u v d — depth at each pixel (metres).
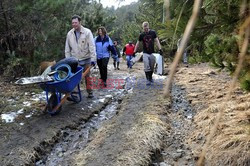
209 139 0.52
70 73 4.77
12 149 3.71
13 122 4.59
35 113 5.04
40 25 7.78
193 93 6.35
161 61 7.64
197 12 0.42
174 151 3.86
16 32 7.66
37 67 7.38
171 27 1.93
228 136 3.68
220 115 0.51
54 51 7.86
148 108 5.36
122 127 4.45
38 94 6.32
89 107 5.57
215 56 2.52
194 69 9.83
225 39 2.31
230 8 2.11
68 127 4.59
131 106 5.59
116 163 3.41
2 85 6.84
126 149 3.72
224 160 3.33
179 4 1.96
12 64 7.07
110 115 5.37
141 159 3.48
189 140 4.10
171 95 6.48
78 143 4.13
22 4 6.88
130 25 20.14
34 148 3.76
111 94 6.76
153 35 7.18
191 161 3.56
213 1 2.13
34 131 4.26
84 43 5.73
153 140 3.94
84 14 11.78
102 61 7.30
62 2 7.23
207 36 2.42
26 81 4.31
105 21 12.61
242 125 3.89
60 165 3.53
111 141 3.99
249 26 0.47
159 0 2.06
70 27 8.24
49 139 4.05
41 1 6.83
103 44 7.27
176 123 4.83
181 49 0.43
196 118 4.81
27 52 7.73
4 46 7.71
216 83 7.14
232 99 5.11
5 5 7.21
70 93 5.29
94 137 4.28
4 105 5.40
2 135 4.09
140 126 4.38
